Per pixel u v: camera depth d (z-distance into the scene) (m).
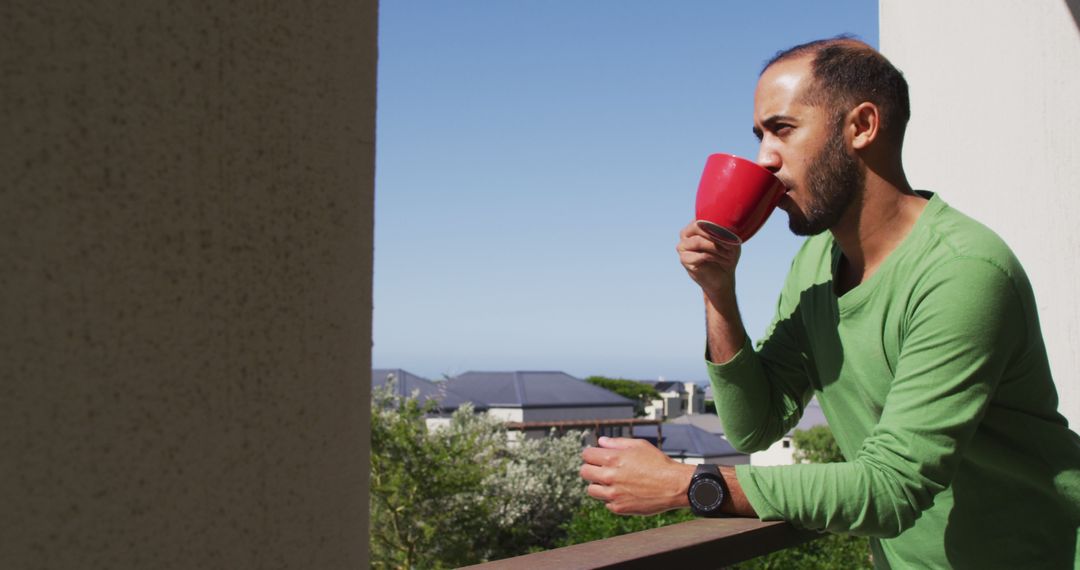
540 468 16.00
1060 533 1.32
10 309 0.43
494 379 46.25
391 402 13.10
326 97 0.59
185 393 0.50
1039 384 1.30
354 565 0.61
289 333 0.55
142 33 0.48
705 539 1.20
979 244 1.23
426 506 12.65
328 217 0.59
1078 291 2.00
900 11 2.47
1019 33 2.11
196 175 0.50
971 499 1.34
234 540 0.52
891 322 1.30
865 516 1.19
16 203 0.44
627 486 1.33
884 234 1.35
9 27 0.44
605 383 82.94
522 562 1.05
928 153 2.36
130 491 0.47
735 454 39.66
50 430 0.45
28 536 0.44
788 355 1.62
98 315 0.46
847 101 1.32
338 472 0.59
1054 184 2.04
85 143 0.46
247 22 0.53
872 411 1.40
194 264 0.50
